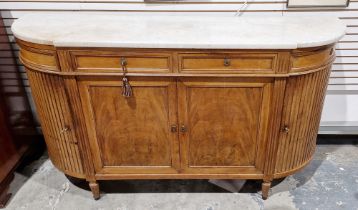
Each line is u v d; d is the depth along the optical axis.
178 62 1.63
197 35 1.68
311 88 1.75
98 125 1.85
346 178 2.24
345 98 2.37
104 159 1.97
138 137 1.89
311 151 2.07
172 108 1.78
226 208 2.04
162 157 1.95
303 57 1.63
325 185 2.19
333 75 2.29
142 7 2.10
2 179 2.10
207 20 1.95
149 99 1.76
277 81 1.66
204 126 1.83
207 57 1.61
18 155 2.30
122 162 1.98
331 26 1.83
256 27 1.81
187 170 1.99
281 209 2.03
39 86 1.82
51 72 1.70
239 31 1.74
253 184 2.22
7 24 2.19
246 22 1.91
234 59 1.61
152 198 2.13
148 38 1.63
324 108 2.43
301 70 1.65
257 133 1.84
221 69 1.64
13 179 2.27
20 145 2.32
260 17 2.02
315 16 2.03
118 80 1.70
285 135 1.86
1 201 2.08
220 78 1.67
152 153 1.94
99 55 1.62
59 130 1.93
